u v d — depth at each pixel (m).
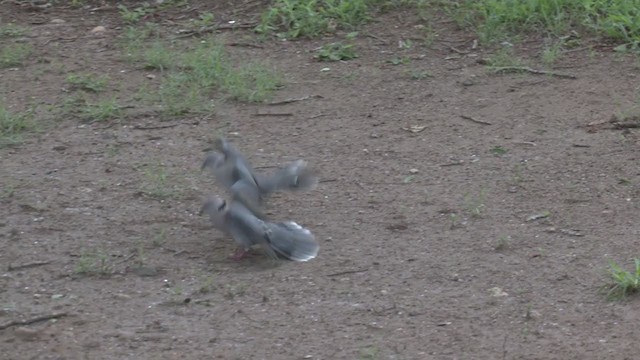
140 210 10.62
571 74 13.70
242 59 14.45
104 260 9.57
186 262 9.59
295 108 13.06
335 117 12.80
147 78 13.97
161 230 10.19
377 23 15.37
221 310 8.75
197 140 12.27
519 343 8.17
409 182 11.12
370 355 8.01
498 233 10.00
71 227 10.28
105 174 11.43
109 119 12.84
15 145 12.17
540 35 14.84
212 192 10.98
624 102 12.86
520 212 10.41
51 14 16.31
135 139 12.32
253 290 9.07
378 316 8.62
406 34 15.04
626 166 11.33
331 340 8.27
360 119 12.73
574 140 11.99
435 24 15.25
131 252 9.77
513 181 11.07
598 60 14.08
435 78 13.78
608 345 8.11
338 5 15.79
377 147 11.98
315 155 11.81
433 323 8.50
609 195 10.73
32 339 8.34
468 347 8.13
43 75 14.09
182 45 14.90
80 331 8.45
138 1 16.48
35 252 9.79
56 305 8.86
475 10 15.41
